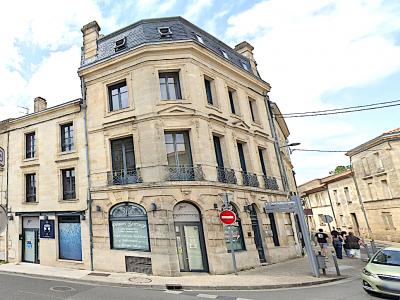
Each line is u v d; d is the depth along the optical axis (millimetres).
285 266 14078
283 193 18375
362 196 31125
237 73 17750
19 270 13734
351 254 17406
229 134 15734
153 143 13320
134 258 12711
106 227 13680
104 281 10906
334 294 8383
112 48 15852
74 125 15914
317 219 42219
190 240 12812
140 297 8438
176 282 10398
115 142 14672
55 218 15383
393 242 26531
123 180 13695
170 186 12695
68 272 13016
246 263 13516
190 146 13812
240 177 15406
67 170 15930
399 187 25453
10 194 17234
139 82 14320
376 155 28438
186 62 14609
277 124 22922
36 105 19672
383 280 7852
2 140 18422
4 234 16906
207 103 14938
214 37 18531
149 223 12617
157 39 14992
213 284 9930
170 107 13734
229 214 11648
